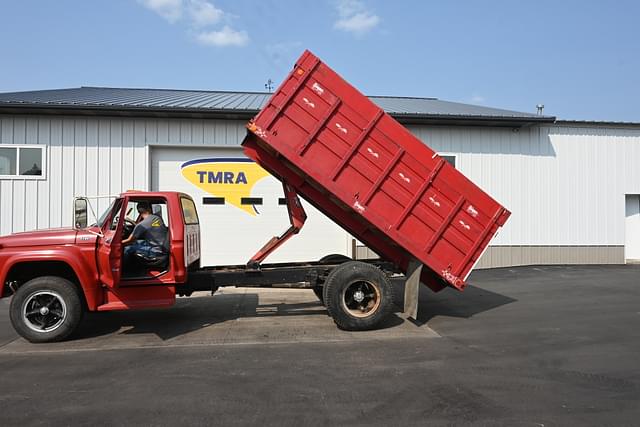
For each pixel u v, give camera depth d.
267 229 12.11
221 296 9.40
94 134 11.35
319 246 12.25
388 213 6.51
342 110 6.41
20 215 11.07
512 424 3.51
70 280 6.28
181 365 4.95
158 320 7.17
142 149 11.52
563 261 13.34
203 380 4.48
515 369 4.81
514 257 13.11
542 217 13.23
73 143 11.27
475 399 4.00
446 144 12.78
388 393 4.14
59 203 11.20
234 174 12.01
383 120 6.46
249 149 7.16
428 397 4.05
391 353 5.38
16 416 3.67
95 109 10.78
